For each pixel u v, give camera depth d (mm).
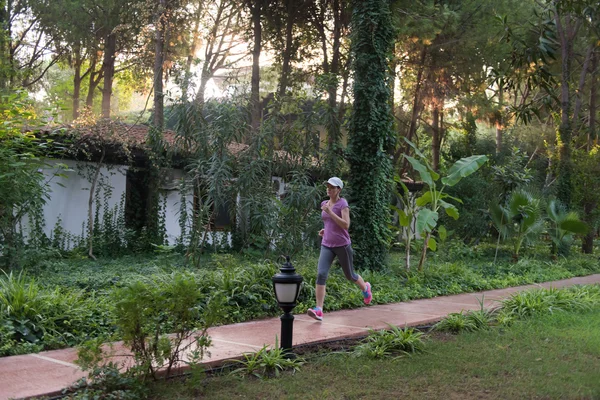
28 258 9570
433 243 13398
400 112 28797
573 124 25891
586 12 10211
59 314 6578
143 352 4664
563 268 17688
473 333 7227
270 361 5359
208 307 4977
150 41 22016
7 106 10367
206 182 12734
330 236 7828
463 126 28203
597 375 5324
